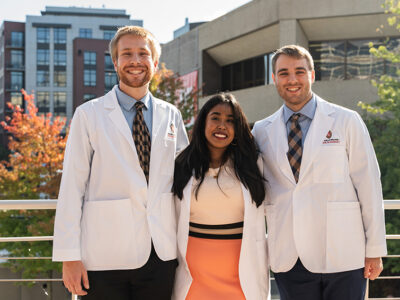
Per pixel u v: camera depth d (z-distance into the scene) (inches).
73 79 2217.0
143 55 90.4
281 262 93.9
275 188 96.8
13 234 344.5
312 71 98.3
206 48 728.3
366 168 90.8
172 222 93.8
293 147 95.6
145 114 93.1
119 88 93.7
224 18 684.1
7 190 405.4
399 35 579.8
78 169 86.3
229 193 95.8
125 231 85.8
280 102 586.2
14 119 413.4
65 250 82.6
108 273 86.3
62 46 2449.6
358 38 597.6
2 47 2456.9
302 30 598.9
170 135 94.7
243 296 95.9
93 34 2522.1
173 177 96.3
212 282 95.2
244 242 94.8
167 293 91.0
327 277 90.7
